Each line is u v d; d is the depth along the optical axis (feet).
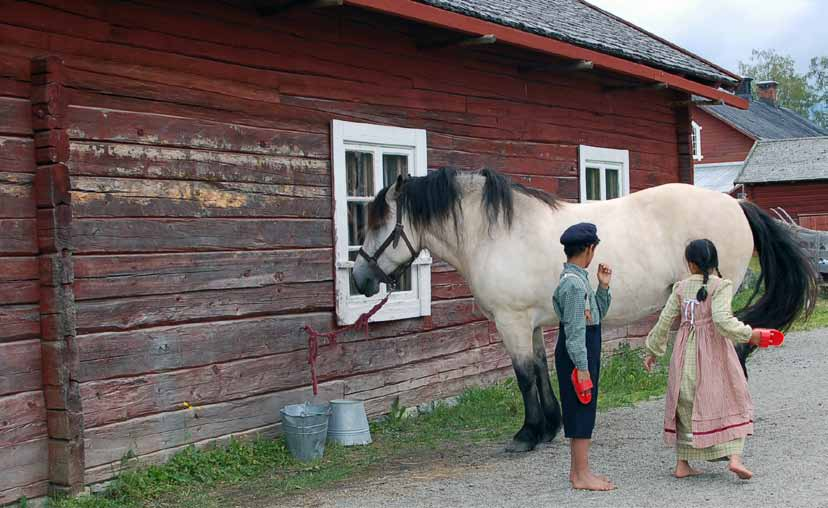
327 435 20.49
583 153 30.12
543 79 28.58
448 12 20.56
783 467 16.06
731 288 15.49
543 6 31.73
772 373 27.89
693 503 14.16
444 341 24.82
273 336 19.85
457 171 19.51
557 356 15.35
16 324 15.17
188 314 17.99
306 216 20.71
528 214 18.84
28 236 15.42
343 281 21.52
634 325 32.68
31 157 15.52
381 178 22.85
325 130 21.21
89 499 15.52
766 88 154.92
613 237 18.70
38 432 15.44
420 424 22.52
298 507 15.62
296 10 19.17
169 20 17.79
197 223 18.20
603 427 21.07
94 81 16.39
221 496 16.51
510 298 18.65
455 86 25.04
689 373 15.52
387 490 16.49
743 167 106.32
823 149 104.32
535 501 14.96
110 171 16.58
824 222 83.35
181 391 17.84
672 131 35.88
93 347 16.21
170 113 17.74
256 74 19.53
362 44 22.18
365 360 22.25
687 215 18.71
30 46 15.48
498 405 24.21
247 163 19.29
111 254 16.61
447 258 19.88
